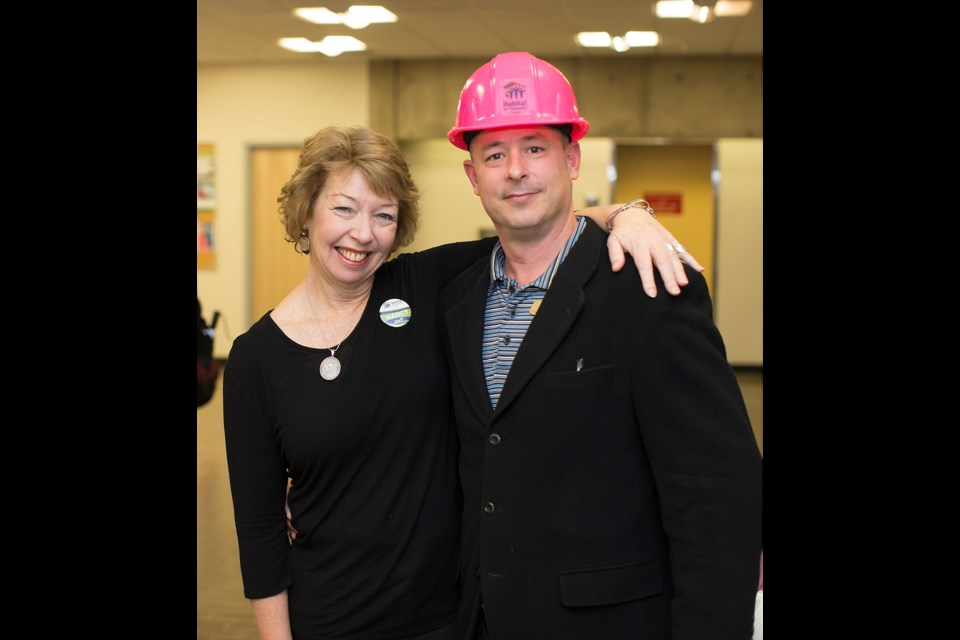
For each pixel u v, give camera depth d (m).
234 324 11.40
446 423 1.81
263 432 1.78
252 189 11.29
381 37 9.33
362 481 1.75
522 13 8.13
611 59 10.43
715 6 7.78
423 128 10.77
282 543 1.83
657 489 1.50
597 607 1.51
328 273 1.77
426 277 1.88
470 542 1.68
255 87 11.09
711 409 1.46
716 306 11.15
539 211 1.57
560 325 1.54
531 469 1.54
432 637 1.78
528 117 1.54
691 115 10.40
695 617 1.41
